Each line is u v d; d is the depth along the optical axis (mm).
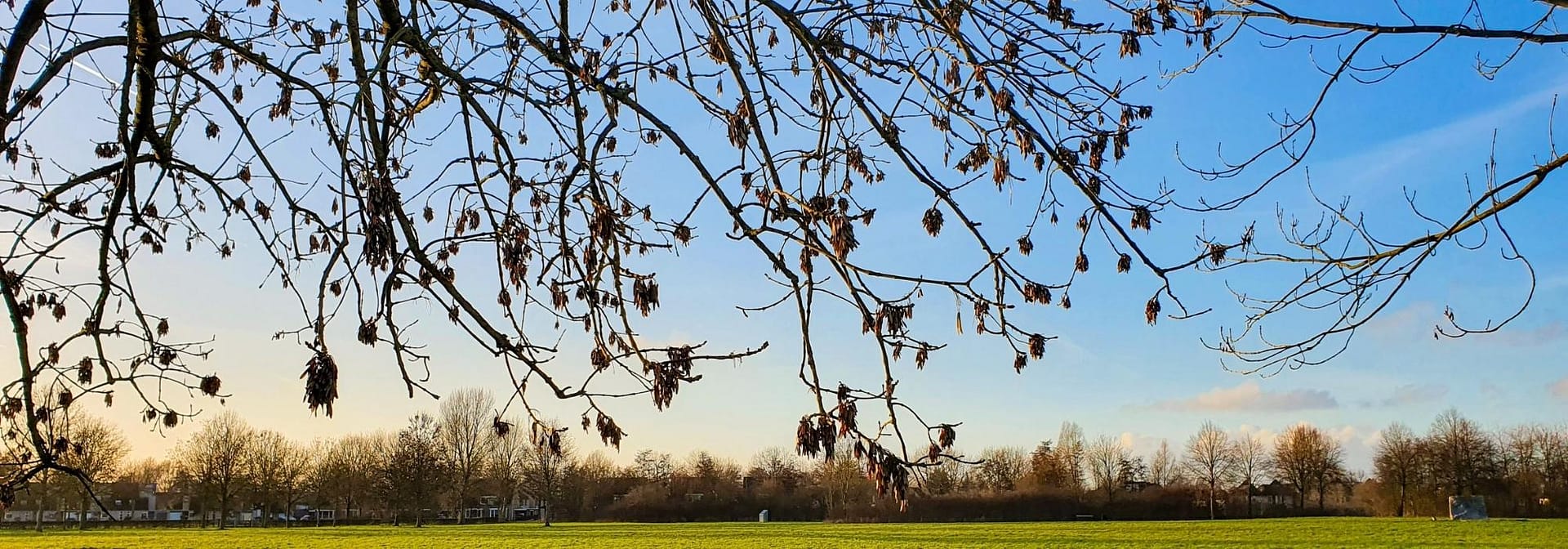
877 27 4297
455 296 3732
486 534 57188
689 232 3918
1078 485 89312
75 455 5367
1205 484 85562
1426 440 81000
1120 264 4043
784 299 3469
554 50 4191
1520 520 65188
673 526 70312
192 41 4969
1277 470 91000
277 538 53562
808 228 3488
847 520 75625
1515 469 77312
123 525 74750
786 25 4047
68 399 5305
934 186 3705
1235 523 67375
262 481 65875
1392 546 42750
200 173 5164
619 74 4281
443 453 64688
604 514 87625
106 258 5176
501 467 67312
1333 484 89062
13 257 5055
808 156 3975
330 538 53094
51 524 70062
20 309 4906
